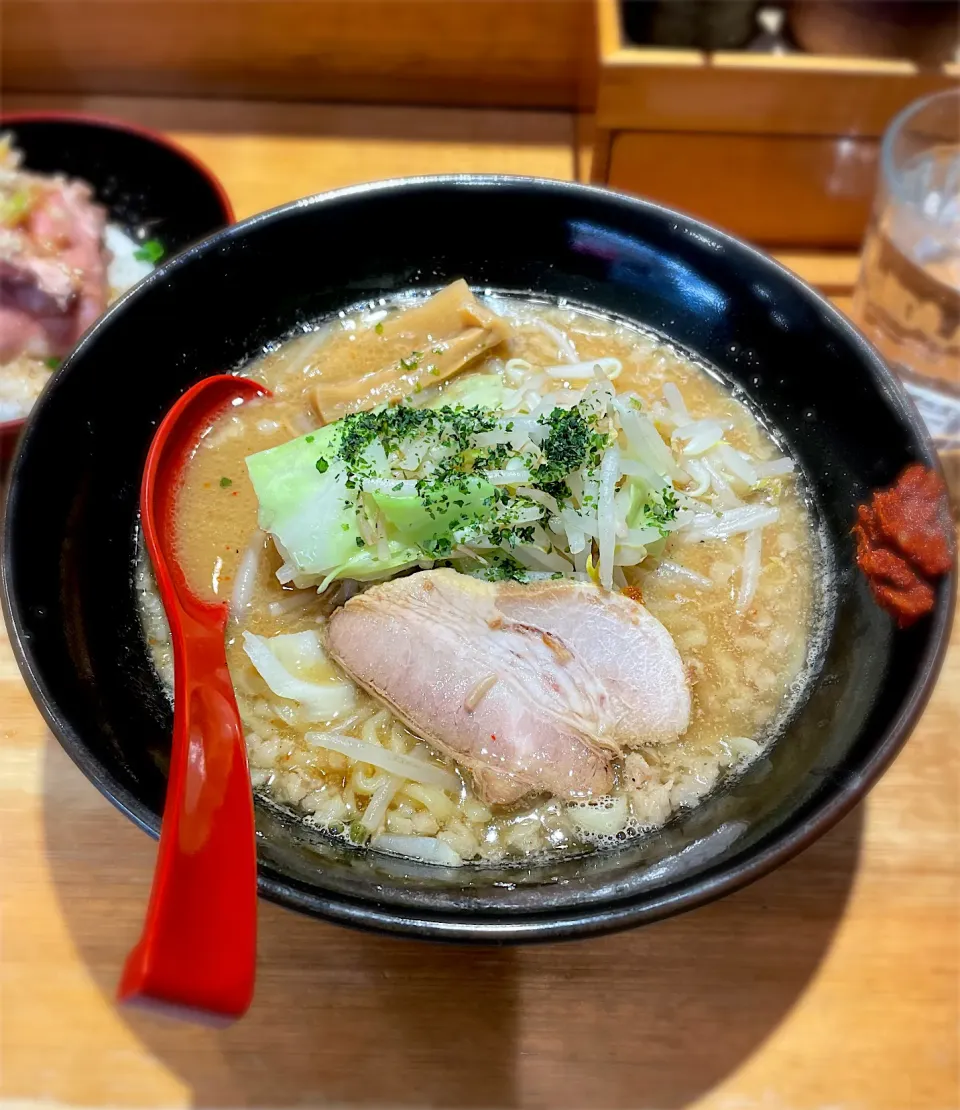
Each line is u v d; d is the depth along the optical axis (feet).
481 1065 0.66
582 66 1.18
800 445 0.82
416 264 0.91
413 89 1.24
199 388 0.84
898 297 0.97
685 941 0.70
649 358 0.91
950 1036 0.67
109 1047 0.67
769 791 0.66
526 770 0.70
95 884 0.73
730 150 1.06
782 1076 0.66
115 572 0.77
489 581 0.77
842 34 0.99
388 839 0.68
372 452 0.79
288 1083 0.65
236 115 1.25
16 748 0.78
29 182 1.06
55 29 1.17
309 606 0.79
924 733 0.79
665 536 0.79
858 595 0.72
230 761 0.64
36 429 0.71
